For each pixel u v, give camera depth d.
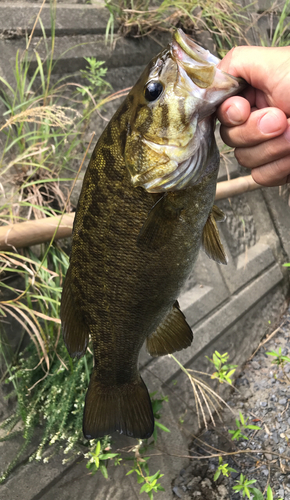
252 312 0.67
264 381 0.60
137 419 0.30
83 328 0.27
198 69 0.19
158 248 0.23
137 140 0.21
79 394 0.40
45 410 0.38
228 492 0.47
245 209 0.71
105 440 0.40
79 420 0.38
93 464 0.40
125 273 0.24
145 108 0.20
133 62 0.58
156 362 0.50
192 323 0.55
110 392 0.30
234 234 0.67
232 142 0.21
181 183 0.21
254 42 0.76
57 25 0.49
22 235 0.36
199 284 0.59
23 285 0.40
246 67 0.21
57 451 0.40
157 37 0.60
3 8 0.45
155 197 0.22
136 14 0.56
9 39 0.45
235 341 0.63
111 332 0.26
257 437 0.53
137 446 0.41
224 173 0.64
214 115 0.21
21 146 0.41
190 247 0.23
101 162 0.22
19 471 0.37
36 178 0.42
